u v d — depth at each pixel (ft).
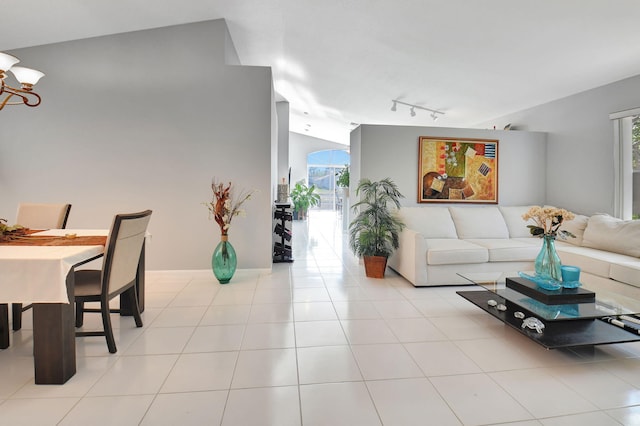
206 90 13.56
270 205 13.98
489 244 13.17
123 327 8.84
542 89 15.31
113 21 12.41
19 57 13.03
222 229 12.71
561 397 5.96
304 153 42.88
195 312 9.91
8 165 13.10
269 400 5.83
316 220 37.11
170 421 5.30
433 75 15.96
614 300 8.29
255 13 13.14
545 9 9.77
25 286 5.96
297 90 23.94
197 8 12.52
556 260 8.63
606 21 9.84
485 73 14.70
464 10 10.64
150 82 13.37
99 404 5.70
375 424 5.25
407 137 16.69
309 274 14.32
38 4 10.86
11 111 13.01
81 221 13.30
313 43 15.53
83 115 13.19
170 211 13.58
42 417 5.37
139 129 13.37
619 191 13.73
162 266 13.69
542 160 17.25
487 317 9.64
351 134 18.98
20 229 8.78
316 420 5.33
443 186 16.89
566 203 16.11
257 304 10.62
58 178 13.19
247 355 7.39
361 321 9.30
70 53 13.10
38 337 6.21
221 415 5.44
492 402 5.82
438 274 12.44
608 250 12.01
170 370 6.77
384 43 14.01
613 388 6.25
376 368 6.89
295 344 7.91
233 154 13.71
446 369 6.86
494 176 17.10
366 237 13.83
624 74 13.01
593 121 14.65
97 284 7.68
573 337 7.47
